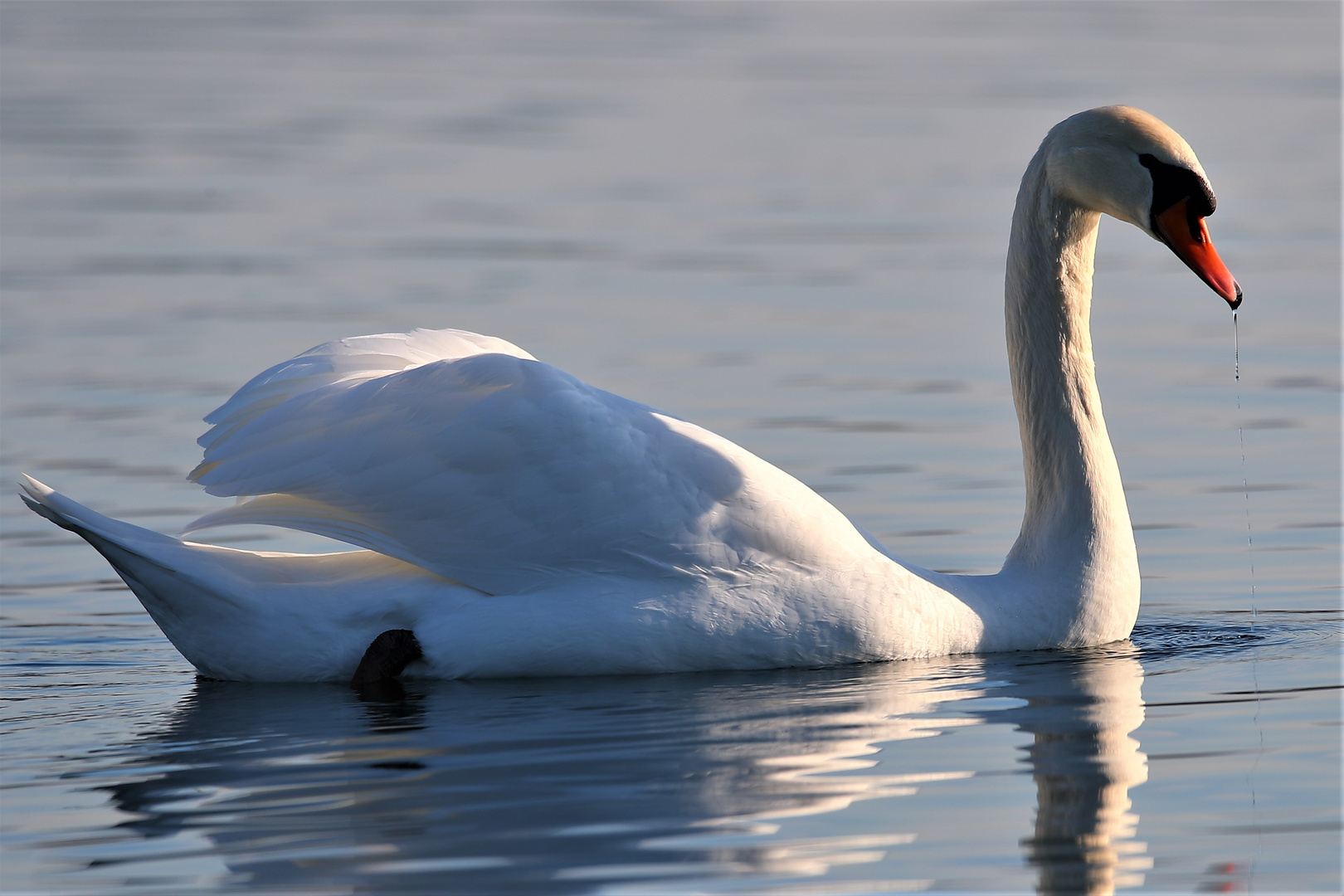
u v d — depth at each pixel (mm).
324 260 31406
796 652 12242
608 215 36281
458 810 9258
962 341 25766
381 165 42531
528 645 11883
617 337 25547
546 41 69625
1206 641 13195
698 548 12070
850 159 43406
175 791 9633
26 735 10797
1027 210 13266
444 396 12188
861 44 68062
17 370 23391
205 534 16844
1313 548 16047
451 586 12078
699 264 31266
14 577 15445
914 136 46531
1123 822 9141
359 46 67500
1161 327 27109
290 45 68125
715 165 42719
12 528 17141
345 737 10633
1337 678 11930
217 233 34031
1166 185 12719
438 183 40156
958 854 8711
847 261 31625
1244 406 22031
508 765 10016
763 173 41469
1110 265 32906
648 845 8766
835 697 11484
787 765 10023
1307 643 13039
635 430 12203
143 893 8250
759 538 12156
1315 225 34969
